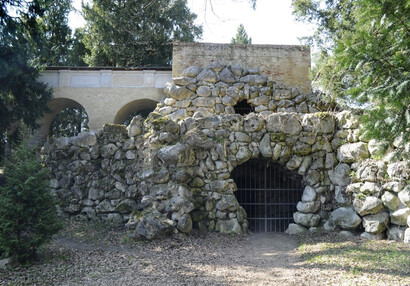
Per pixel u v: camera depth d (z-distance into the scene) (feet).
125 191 36.58
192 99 48.44
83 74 57.52
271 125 35.70
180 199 32.07
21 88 46.32
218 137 35.24
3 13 36.70
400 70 15.26
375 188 29.86
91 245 28.45
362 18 16.05
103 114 56.44
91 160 38.24
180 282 20.45
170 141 34.63
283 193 40.01
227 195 33.94
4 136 48.75
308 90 53.16
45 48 48.85
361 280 19.54
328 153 34.78
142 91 56.80
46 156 39.34
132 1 62.64
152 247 28.35
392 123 15.58
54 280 20.03
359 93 16.29
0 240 21.79
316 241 29.81
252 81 49.85
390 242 27.58
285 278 21.17
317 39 57.82
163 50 76.69
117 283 19.98
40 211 23.71
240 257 26.45
